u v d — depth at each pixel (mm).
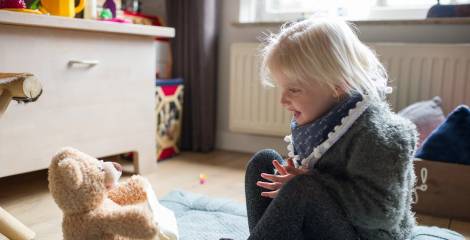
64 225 763
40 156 1343
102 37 1488
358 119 736
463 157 1271
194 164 1884
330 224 723
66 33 1368
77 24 1342
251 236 739
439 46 1609
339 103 765
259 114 2033
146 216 733
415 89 1679
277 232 725
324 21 788
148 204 810
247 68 2021
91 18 1550
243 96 2057
